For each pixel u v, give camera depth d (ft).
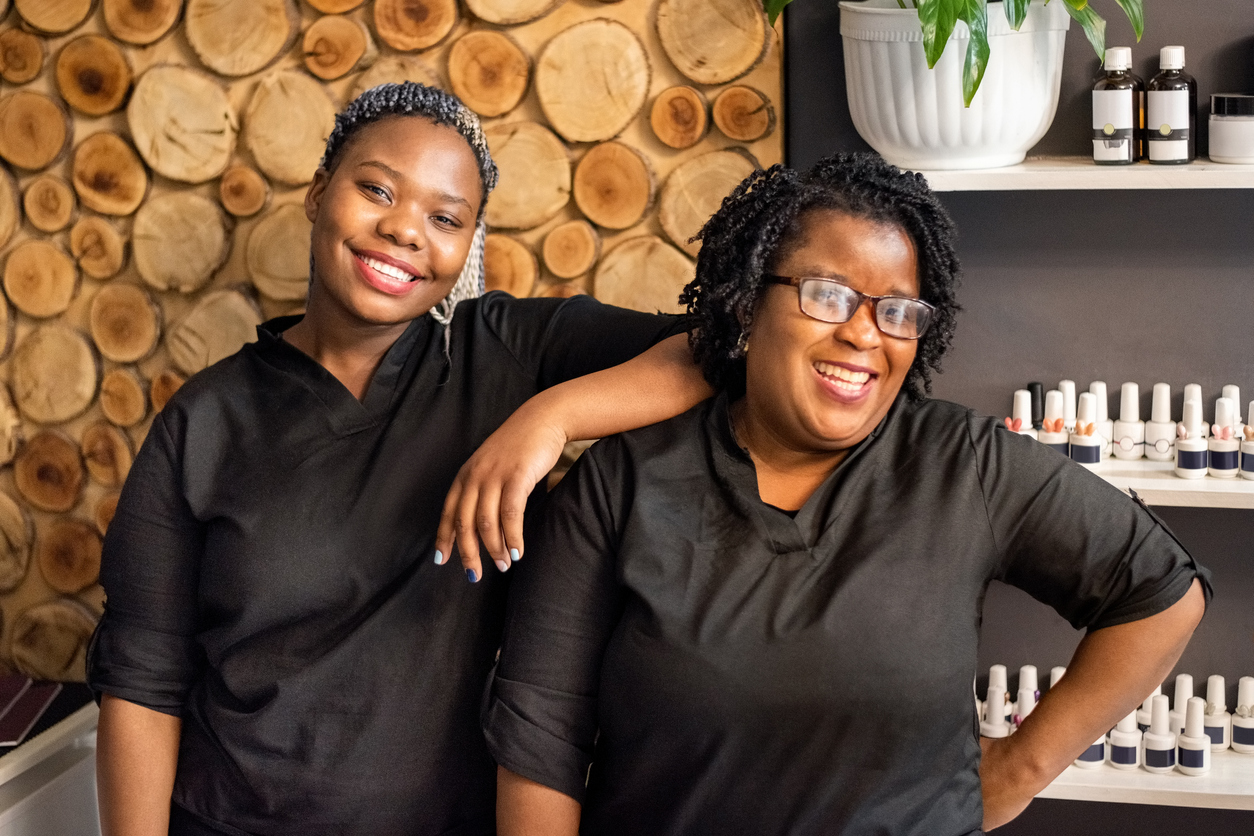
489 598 4.33
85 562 6.35
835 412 3.59
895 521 3.62
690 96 5.58
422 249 4.27
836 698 3.42
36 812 5.31
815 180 3.72
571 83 5.65
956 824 3.59
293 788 4.23
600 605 3.75
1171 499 5.19
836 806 3.47
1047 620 6.09
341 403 4.41
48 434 6.28
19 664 6.48
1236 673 6.00
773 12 5.14
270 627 4.30
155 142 5.92
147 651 4.48
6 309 6.21
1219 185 4.92
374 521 4.30
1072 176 5.01
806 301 3.55
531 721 3.68
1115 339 5.81
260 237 5.92
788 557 3.59
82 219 6.07
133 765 4.44
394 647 4.23
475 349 4.62
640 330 4.53
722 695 3.45
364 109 4.40
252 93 5.85
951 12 4.48
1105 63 5.17
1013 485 3.71
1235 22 5.45
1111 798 5.47
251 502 4.32
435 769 4.26
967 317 5.90
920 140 5.08
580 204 5.74
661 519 3.69
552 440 3.83
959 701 3.54
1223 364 5.75
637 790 3.65
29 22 5.95
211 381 4.51
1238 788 5.39
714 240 3.86
